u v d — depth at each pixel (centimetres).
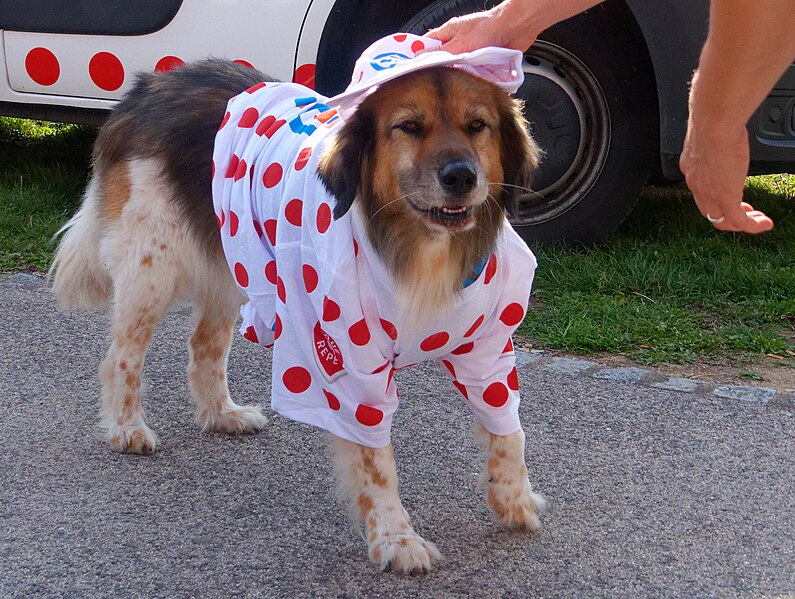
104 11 509
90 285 389
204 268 348
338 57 507
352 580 263
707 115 148
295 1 483
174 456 342
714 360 422
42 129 815
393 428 358
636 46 509
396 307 257
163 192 343
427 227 253
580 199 533
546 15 256
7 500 305
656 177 629
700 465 326
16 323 461
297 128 299
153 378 411
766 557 271
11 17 533
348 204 256
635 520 292
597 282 499
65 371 409
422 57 248
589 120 522
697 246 555
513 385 280
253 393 399
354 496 276
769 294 496
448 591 258
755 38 133
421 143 254
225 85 354
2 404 376
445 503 305
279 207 285
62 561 271
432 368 416
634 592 255
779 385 395
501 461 283
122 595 255
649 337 440
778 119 490
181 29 498
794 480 315
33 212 607
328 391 267
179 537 285
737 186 157
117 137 360
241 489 317
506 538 284
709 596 253
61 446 345
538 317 464
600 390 389
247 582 262
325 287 257
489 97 262
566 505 301
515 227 536
